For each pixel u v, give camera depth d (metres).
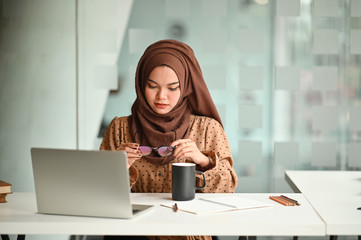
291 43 2.98
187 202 1.47
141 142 1.89
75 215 1.31
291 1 2.96
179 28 2.98
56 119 3.01
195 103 1.96
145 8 2.98
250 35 2.98
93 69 3.00
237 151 3.00
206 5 2.97
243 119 2.99
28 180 3.02
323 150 2.98
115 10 2.99
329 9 2.95
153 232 1.23
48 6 3.00
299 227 1.23
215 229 1.22
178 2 2.98
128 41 2.99
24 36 3.01
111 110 3.00
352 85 2.97
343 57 2.97
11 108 3.02
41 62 3.01
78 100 3.00
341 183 1.89
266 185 3.00
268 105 2.99
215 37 2.98
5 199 1.50
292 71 2.97
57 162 1.29
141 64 1.93
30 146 3.02
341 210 1.39
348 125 2.98
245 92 2.99
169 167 1.83
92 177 1.26
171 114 1.88
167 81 1.83
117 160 1.23
